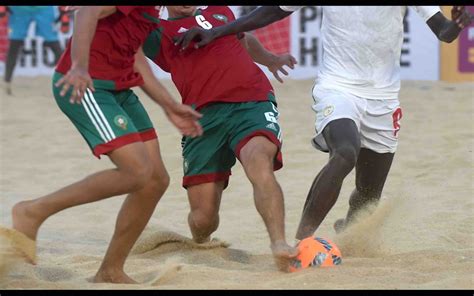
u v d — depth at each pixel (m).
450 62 38.44
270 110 14.10
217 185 14.91
